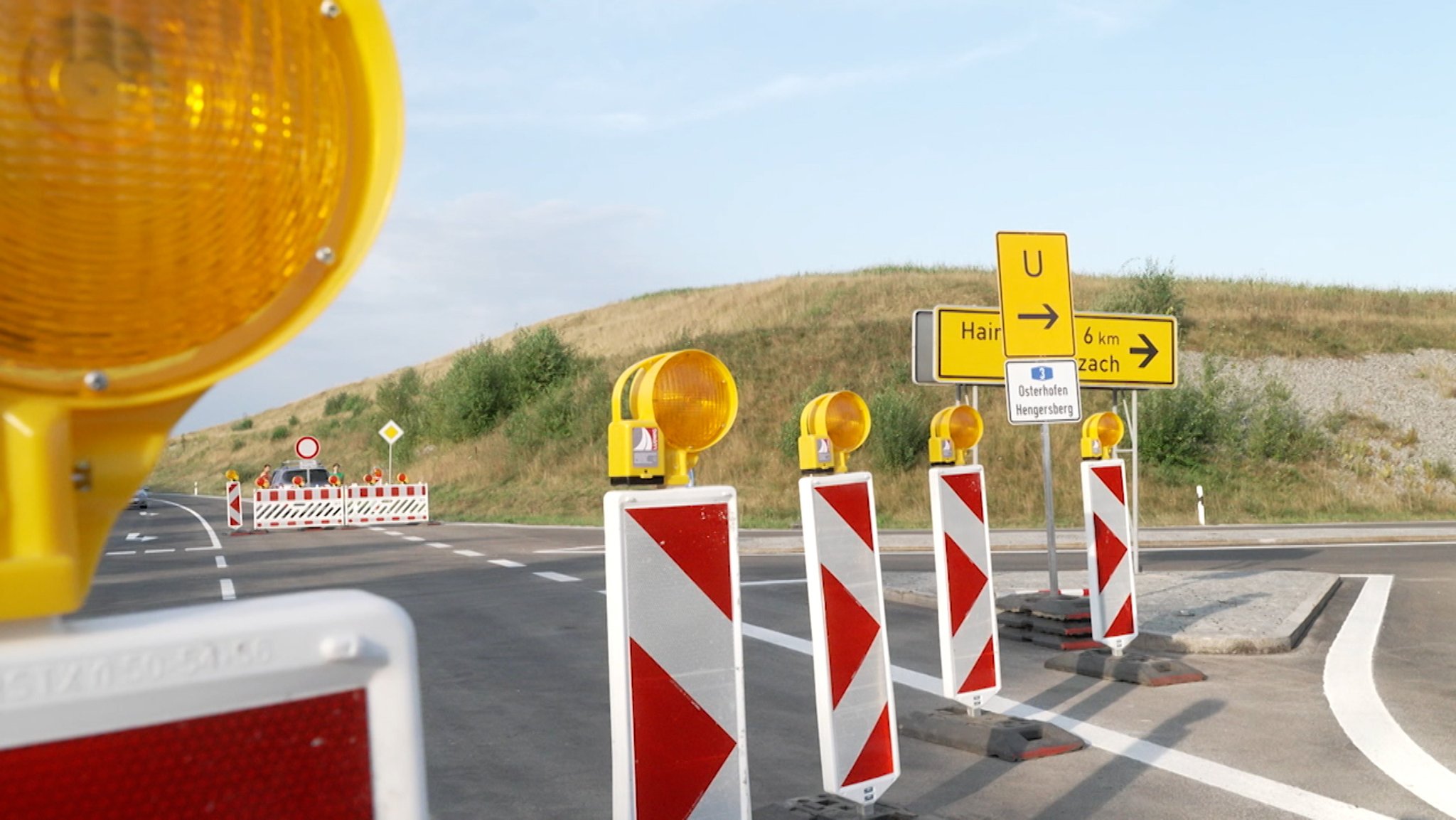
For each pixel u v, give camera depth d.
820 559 4.62
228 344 0.88
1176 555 18.00
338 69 0.92
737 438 34.12
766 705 7.38
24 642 0.81
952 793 5.43
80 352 0.82
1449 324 40.50
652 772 3.47
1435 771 5.67
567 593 12.98
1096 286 46.50
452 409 43.91
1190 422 30.22
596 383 41.00
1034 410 8.52
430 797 5.55
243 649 0.91
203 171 0.86
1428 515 28.25
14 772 0.81
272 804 0.93
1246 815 5.02
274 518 28.23
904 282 49.88
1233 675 8.15
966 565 6.32
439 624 10.81
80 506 0.84
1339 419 33.44
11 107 0.80
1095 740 6.36
